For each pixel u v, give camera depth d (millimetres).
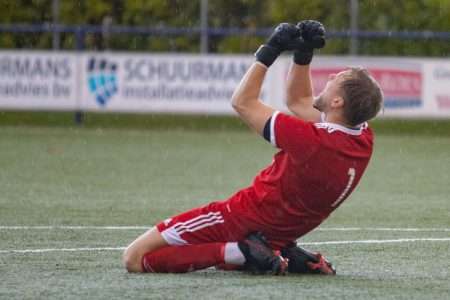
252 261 21078
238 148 60281
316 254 21688
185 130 72438
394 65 68125
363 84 20391
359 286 20312
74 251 25453
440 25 75812
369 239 28547
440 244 27469
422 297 19312
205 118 77750
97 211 34688
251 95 20688
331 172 20484
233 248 21062
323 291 19625
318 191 20656
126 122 76312
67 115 78188
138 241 21531
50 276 21328
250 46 75625
